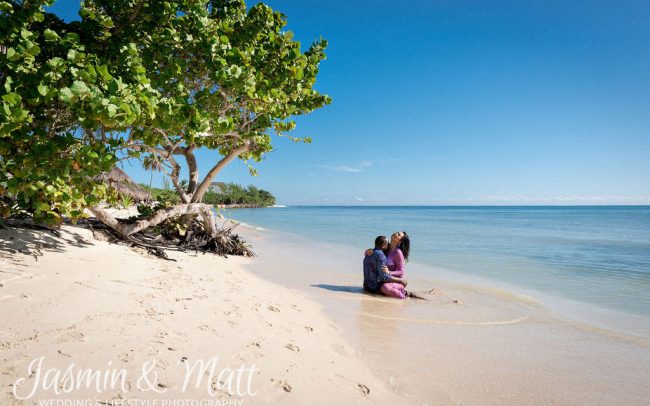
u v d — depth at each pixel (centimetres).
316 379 343
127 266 639
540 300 803
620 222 5956
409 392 353
